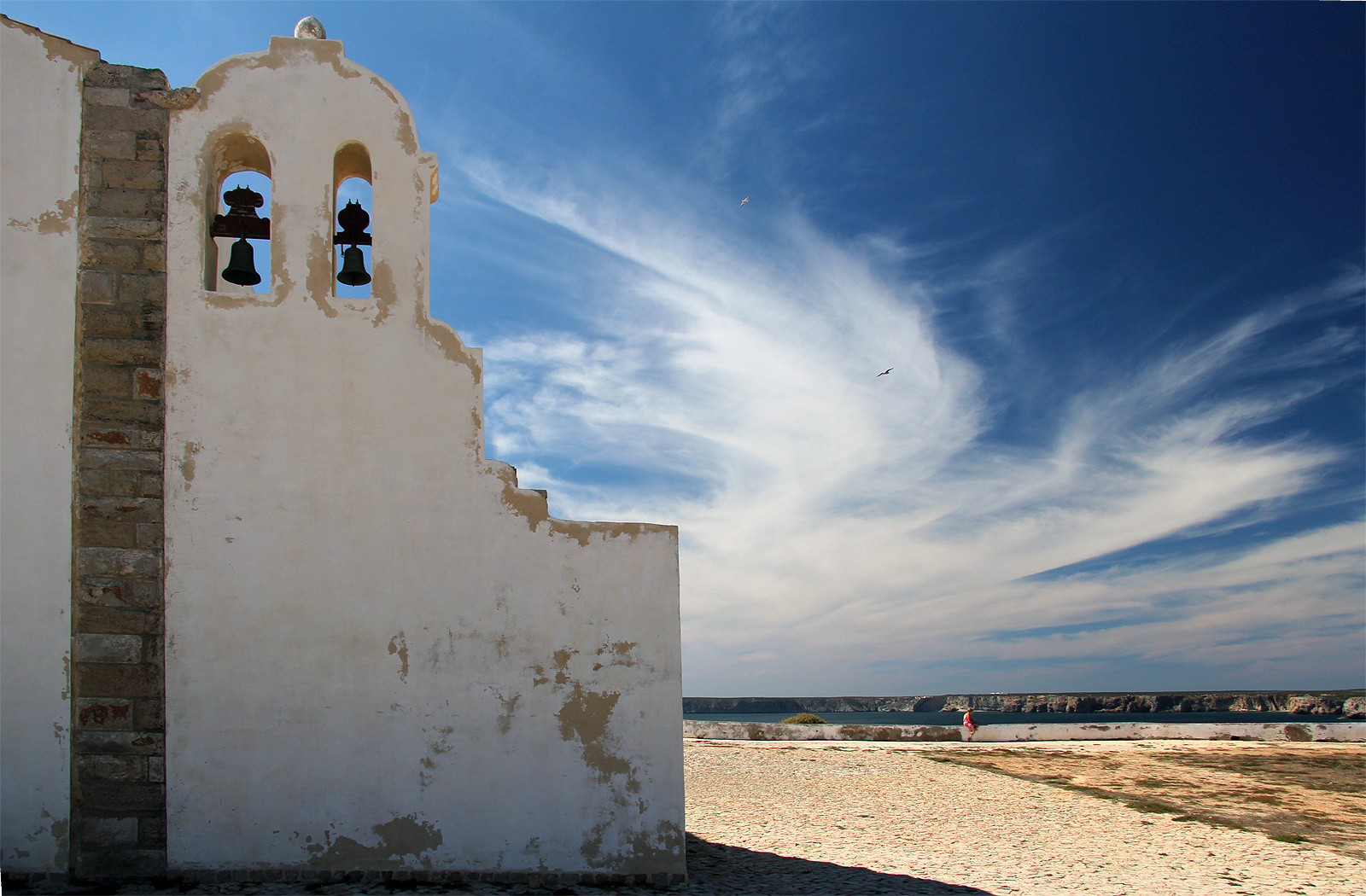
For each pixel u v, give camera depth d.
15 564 6.62
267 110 7.45
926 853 8.84
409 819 6.80
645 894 6.79
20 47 7.11
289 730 6.77
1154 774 15.20
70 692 6.59
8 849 6.36
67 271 7.00
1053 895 7.12
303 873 6.62
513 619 7.17
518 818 6.92
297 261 7.33
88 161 7.14
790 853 8.71
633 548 7.42
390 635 7.00
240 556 6.90
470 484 7.30
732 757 16.88
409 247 7.52
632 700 7.19
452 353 7.46
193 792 6.60
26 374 6.82
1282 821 10.94
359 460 7.17
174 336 7.07
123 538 6.80
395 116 7.66
